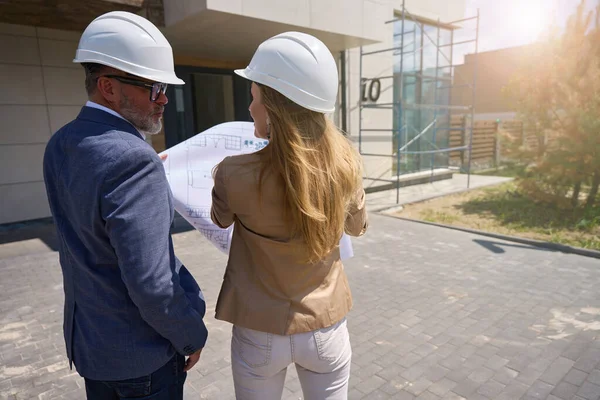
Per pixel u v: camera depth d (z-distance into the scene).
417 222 6.86
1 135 6.33
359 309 3.61
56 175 1.20
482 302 3.71
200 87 10.23
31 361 2.84
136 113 1.25
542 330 3.18
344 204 1.24
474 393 2.46
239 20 5.78
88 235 1.17
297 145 1.13
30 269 4.62
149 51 1.21
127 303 1.23
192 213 1.82
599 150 6.59
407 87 10.50
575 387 2.49
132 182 1.12
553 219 6.91
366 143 9.59
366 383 2.57
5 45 6.18
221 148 1.88
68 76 6.80
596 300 3.70
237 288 1.31
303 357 1.31
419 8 10.20
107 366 1.23
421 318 3.42
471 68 25.69
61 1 5.05
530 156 7.59
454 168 11.93
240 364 1.35
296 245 1.24
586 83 6.61
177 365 1.39
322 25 6.57
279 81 1.15
